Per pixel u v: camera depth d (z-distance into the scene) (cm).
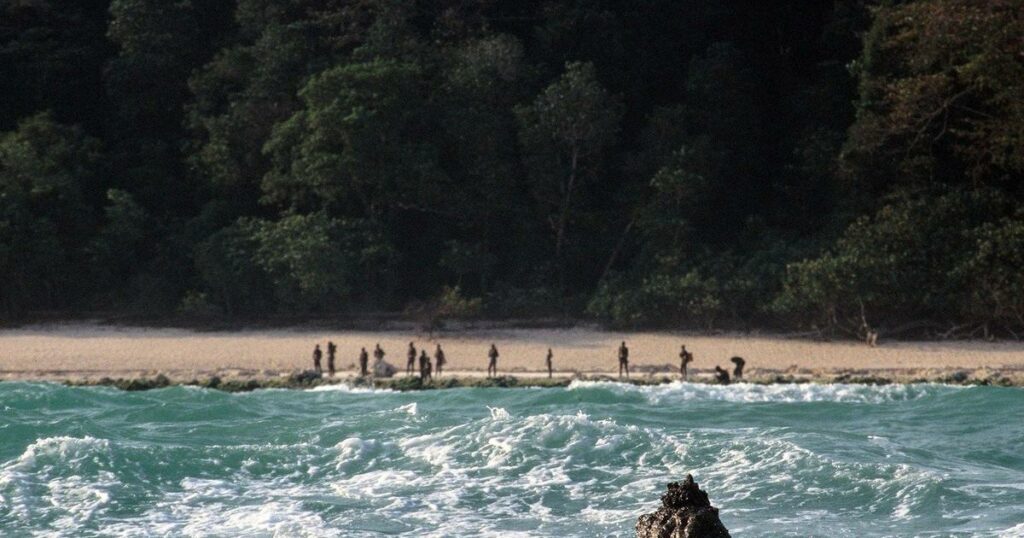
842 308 18788
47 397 12925
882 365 16775
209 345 18975
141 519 8569
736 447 9925
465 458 9875
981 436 11106
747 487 9100
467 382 15500
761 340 18738
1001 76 18788
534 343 18775
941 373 15825
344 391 14850
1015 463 10062
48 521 8519
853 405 12638
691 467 9600
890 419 11975
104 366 17650
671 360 17438
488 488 9169
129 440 10650
